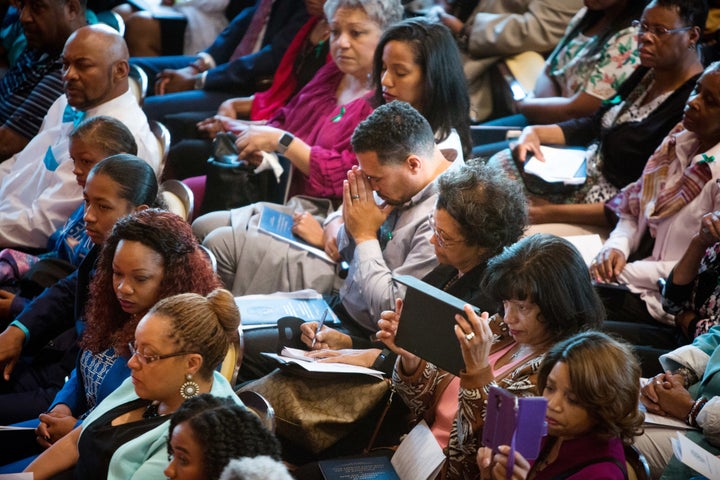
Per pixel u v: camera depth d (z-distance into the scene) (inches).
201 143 488.7
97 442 242.1
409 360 261.9
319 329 314.8
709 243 311.1
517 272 233.5
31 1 467.8
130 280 264.2
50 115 446.6
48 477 261.0
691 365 285.7
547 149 403.9
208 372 237.1
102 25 415.8
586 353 203.9
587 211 388.2
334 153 398.0
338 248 353.7
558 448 209.8
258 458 182.5
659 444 266.8
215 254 376.2
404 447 258.8
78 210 385.1
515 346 251.3
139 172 316.8
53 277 355.9
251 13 566.9
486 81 492.7
